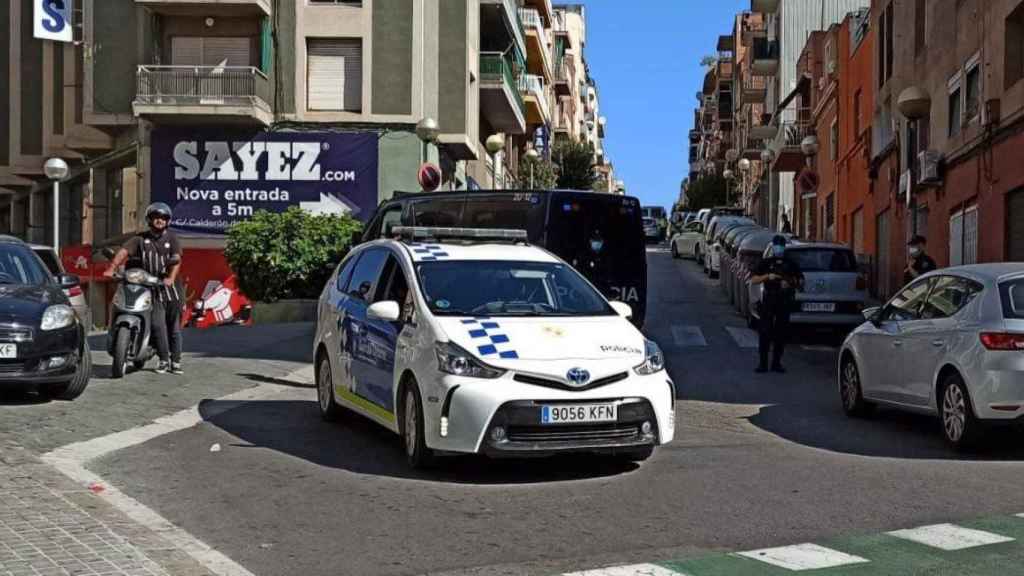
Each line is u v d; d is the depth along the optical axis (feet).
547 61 208.54
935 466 28.43
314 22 107.86
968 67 67.05
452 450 25.00
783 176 180.14
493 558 19.34
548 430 24.81
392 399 28.27
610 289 52.85
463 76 115.03
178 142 107.65
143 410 35.27
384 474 26.66
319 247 78.59
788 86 177.88
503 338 25.82
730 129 298.56
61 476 24.98
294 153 107.45
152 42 106.22
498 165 163.53
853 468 27.99
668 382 26.63
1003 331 29.55
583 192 53.16
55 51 126.93
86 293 119.24
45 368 34.12
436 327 26.50
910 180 81.20
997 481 26.35
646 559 19.24
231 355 51.55
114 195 120.67
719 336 67.36
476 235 32.78
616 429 25.34
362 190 107.45
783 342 51.60
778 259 51.83
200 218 107.55
